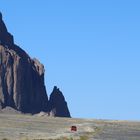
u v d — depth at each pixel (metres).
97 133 153.25
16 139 117.38
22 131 152.62
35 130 163.88
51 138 122.69
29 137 124.31
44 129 173.75
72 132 155.75
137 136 144.50
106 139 126.75
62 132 155.12
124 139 128.62
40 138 121.50
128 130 184.75
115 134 151.62
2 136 124.94
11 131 149.25
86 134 145.75
